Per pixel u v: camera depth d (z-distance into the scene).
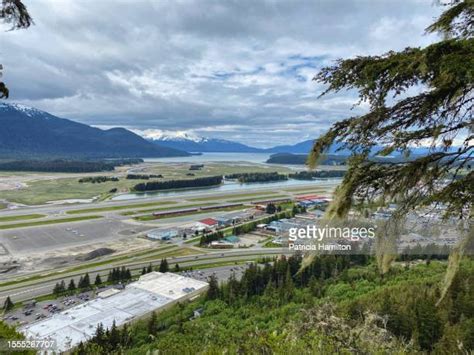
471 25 2.66
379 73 2.58
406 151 2.72
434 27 2.82
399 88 2.61
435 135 2.62
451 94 2.46
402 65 2.43
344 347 4.80
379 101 2.67
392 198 2.70
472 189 2.49
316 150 2.84
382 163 2.72
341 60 2.73
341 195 2.72
